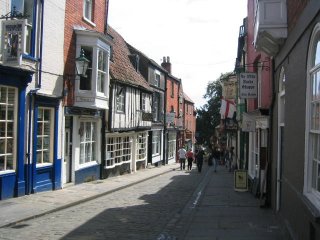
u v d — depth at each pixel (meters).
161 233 9.41
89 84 18.02
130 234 9.32
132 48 33.72
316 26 6.43
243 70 23.44
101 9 21.33
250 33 19.94
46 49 15.20
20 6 13.71
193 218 11.23
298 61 8.04
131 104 26.17
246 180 17.78
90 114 19.36
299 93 7.90
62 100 16.52
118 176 24.33
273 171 12.30
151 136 34.97
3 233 9.05
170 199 15.42
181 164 35.03
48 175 15.74
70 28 17.28
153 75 35.31
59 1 16.19
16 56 11.84
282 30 9.55
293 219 8.27
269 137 12.86
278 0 9.62
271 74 12.65
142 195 16.55
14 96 13.42
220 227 9.99
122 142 25.62
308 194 7.04
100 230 9.67
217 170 34.59
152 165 35.34
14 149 13.47
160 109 38.00
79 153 18.81
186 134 54.91
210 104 76.69
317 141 6.79
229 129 31.28
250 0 19.73
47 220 10.73
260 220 10.88
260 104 16.25
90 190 16.70
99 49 18.41
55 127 15.99
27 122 14.07
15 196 13.55
